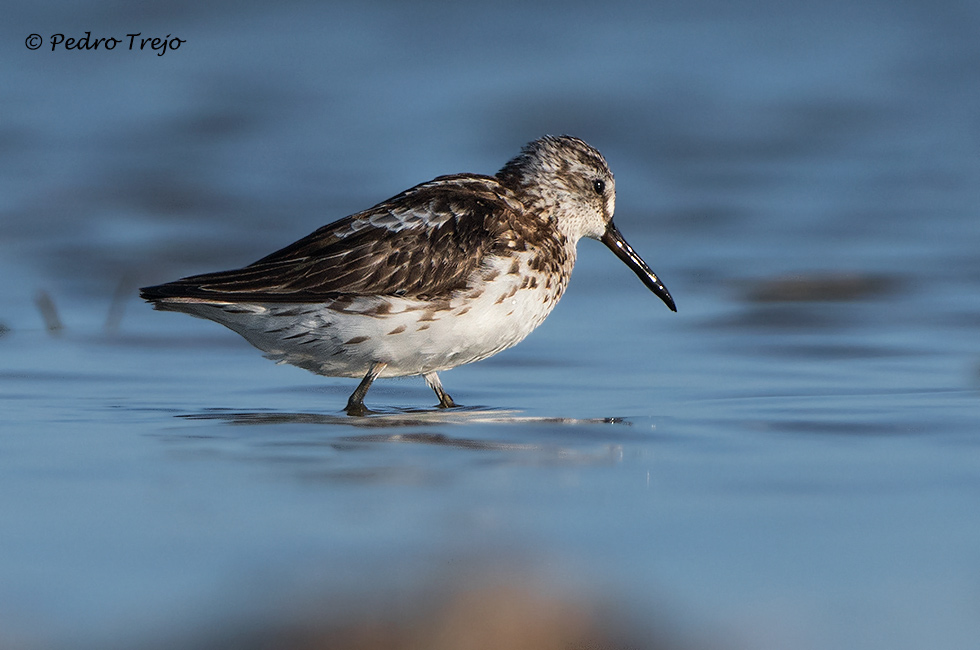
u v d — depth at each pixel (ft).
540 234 42.55
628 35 107.14
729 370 47.47
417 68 100.83
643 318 56.29
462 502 29.53
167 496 29.78
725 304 58.34
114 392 43.86
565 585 24.49
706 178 81.76
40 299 54.13
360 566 25.31
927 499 29.84
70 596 23.70
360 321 39.34
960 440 35.50
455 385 46.24
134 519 28.02
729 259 65.87
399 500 29.66
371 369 40.81
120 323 54.90
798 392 43.34
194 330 54.44
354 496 29.91
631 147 87.40
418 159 83.15
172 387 45.01
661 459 33.68
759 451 34.58
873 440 35.65
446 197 41.45
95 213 72.69
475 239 40.47
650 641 22.52
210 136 87.92
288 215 72.69
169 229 69.97
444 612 23.29
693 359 49.47
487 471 32.27
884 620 23.29
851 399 41.78
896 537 27.22
